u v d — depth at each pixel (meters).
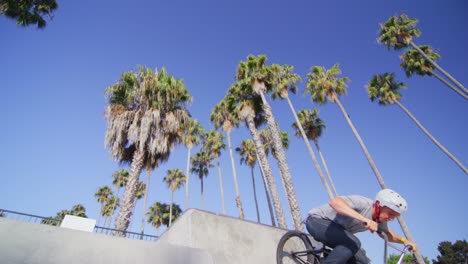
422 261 14.23
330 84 20.64
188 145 27.09
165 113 11.05
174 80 11.56
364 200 2.22
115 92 10.78
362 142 19.19
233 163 24.14
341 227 2.22
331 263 2.06
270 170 13.99
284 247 2.88
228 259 2.95
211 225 3.14
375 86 22.30
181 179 35.41
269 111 15.09
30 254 1.71
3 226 1.73
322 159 24.58
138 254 2.09
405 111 20.66
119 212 8.59
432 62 18.41
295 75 19.02
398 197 2.12
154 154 10.06
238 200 22.84
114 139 10.23
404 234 16.03
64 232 1.93
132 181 9.13
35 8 11.29
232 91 17.97
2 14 10.36
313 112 26.17
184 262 2.27
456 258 36.97
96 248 1.96
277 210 12.90
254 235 3.42
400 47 19.77
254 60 17.12
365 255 2.32
